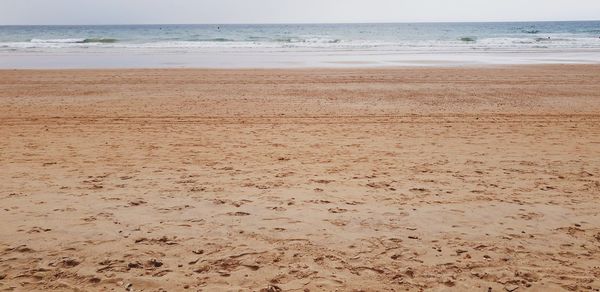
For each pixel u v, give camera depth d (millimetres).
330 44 48062
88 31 93750
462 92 15203
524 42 50344
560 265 3961
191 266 3869
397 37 66188
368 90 15570
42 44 46469
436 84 17031
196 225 4676
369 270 3836
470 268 3889
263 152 7754
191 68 22688
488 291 3553
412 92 15172
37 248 4145
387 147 8156
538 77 19047
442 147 8172
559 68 22594
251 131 9484
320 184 6035
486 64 25234
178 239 4355
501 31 84250
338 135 9133
